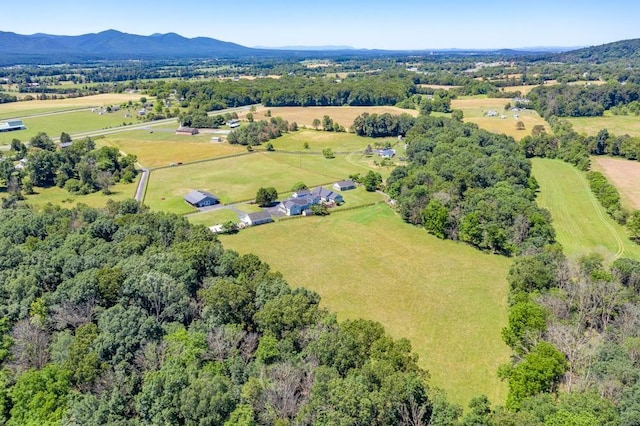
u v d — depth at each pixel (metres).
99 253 65.31
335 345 46.31
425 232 103.44
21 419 38.25
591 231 101.00
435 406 39.69
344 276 82.75
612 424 37.22
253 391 40.66
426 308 72.00
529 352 55.53
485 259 90.00
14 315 52.12
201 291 57.06
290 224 108.44
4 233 75.12
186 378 40.62
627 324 55.50
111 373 43.12
